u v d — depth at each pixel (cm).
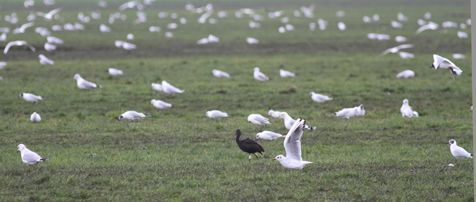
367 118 2589
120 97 3056
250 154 1959
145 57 4703
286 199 1606
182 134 2331
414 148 2123
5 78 3631
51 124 2495
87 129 2419
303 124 1736
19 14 8975
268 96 3073
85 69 4006
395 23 6956
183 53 4950
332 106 2862
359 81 3516
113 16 8606
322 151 2088
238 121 2525
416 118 2575
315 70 3941
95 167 1900
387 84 3391
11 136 2323
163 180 1764
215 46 5384
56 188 1702
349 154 2047
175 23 7719
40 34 6003
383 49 5100
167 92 3103
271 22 7719
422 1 11162
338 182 1734
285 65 4159
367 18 7781
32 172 1842
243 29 6881
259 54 4850
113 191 1681
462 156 1939
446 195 1636
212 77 3666
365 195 1630
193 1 12194
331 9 9925
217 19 8269
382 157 2002
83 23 7719
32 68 4009
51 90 3234
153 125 2467
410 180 1756
